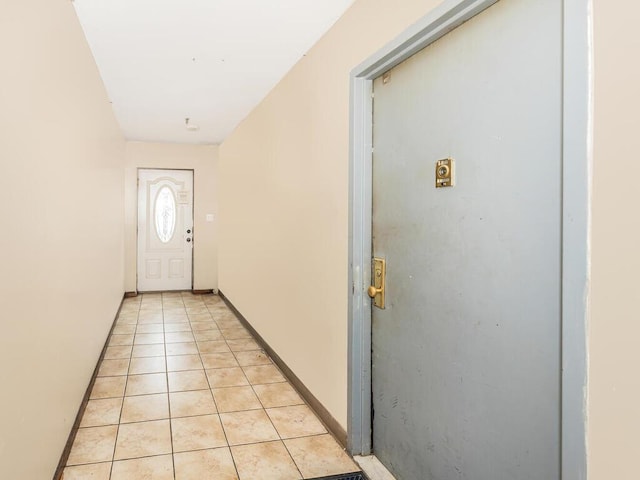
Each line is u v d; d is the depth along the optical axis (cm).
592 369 105
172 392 308
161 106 456
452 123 163
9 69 132
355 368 221
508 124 138
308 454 227
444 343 169
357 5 220
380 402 215
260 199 427
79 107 252
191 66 338
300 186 306
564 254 111
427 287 178
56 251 193
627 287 97
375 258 215
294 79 325
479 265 151
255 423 262
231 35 281
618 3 99
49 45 181
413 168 186
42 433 171
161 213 697
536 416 129
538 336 129
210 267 711
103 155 370
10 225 133
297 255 312
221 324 510
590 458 106
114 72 349
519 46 134
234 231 559
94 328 321
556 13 122
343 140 235
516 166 135
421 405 183
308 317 289
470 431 156
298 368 310
